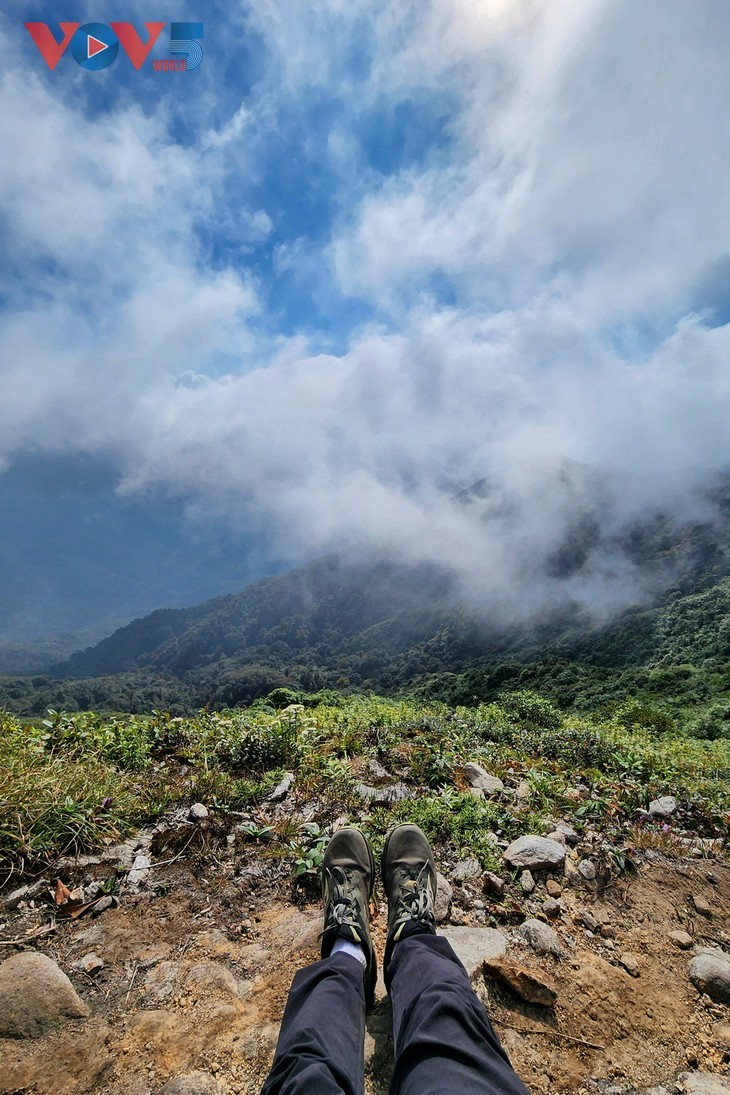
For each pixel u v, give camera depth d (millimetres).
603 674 52656
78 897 2803
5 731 4551
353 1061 1633
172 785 4121
